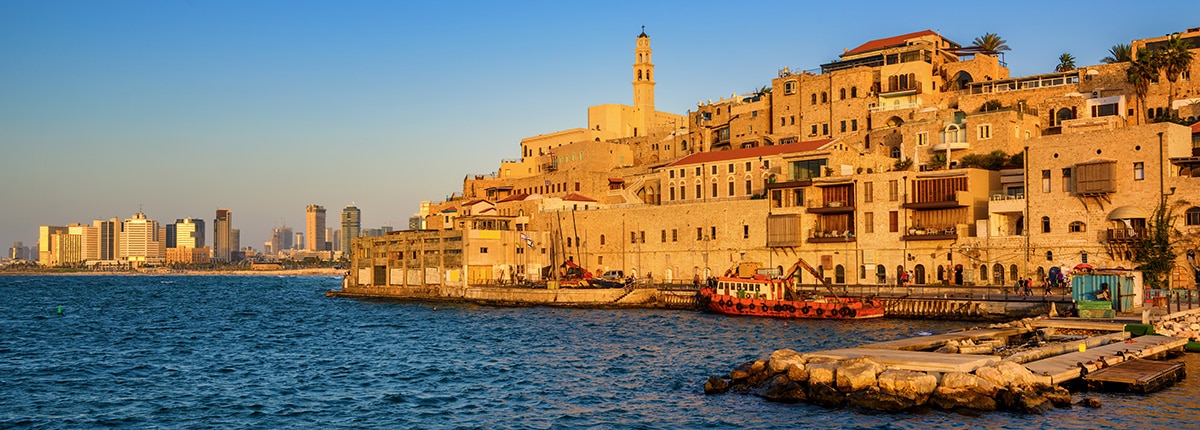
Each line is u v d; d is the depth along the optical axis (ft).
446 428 169.78
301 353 275.80
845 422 161.48
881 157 472.44
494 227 528.63
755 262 444.14
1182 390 179.42
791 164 459.32
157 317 440.45
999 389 167.02
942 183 394.93
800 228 430.61
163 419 179.83
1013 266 370.53
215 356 270.05
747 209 449.06
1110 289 270.46
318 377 227.20
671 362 238.27
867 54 565.53
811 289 386.32
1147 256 334.24
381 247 553.64
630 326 333.83
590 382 211.41
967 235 386.93
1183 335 236.22
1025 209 369.30
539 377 220.43
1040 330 241.96
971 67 544.21
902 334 284.00
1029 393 166.50
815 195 431.02
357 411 185.37
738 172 490.90
